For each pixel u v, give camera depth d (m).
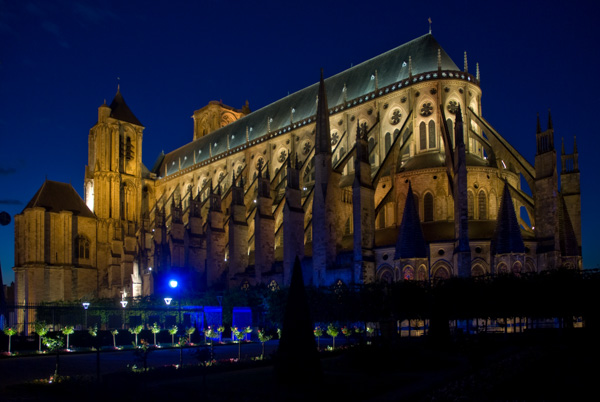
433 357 38.44
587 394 28.77
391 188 82.56
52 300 109.50
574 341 46.62
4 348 57.72
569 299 49.53
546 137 71.06
